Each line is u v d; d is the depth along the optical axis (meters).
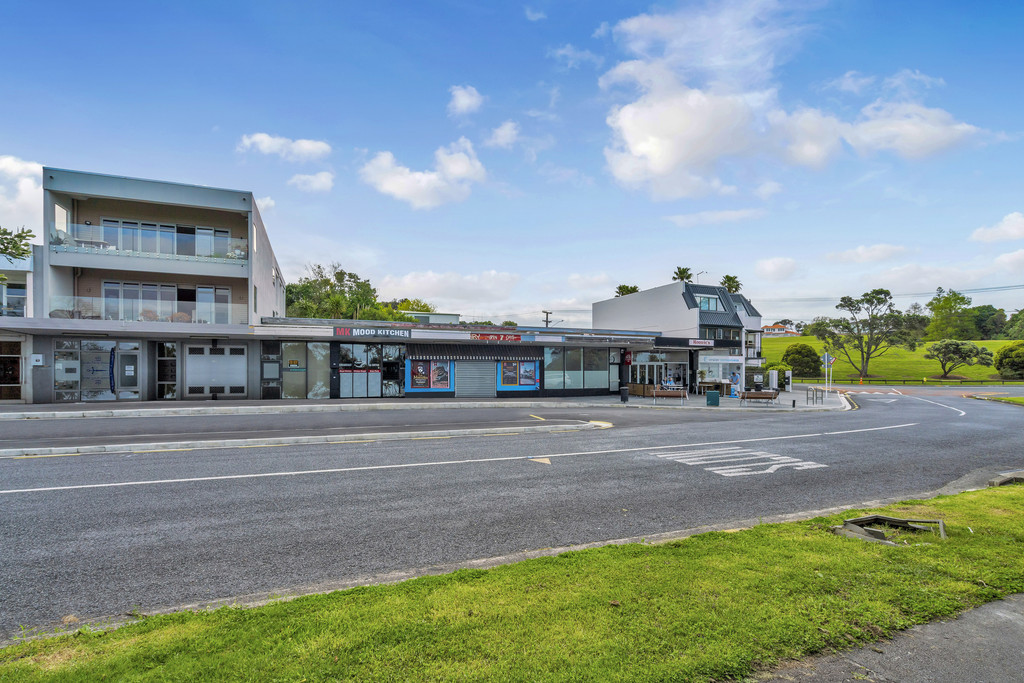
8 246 11.12
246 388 25.77
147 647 3.56
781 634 3.76
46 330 22.20
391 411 22.22
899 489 9.59
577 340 32.59
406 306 72.88
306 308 47.78
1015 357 67.94
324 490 8.72
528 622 3.87
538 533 6.75
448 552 6.05
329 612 4.08
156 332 22.95
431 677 3.17
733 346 40.78
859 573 4.90
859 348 74.12
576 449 13.16
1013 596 4.54
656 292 44.38
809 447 14.05
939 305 113.81
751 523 7.33
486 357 30.33
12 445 12.36
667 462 11.59
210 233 26.16
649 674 3.23
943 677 3.37
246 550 6.05
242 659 3.38
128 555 5.86
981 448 14.27
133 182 23.30
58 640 3.73
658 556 5.41
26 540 6.27
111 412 18.72
